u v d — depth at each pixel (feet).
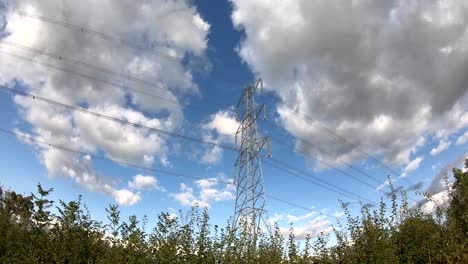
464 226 55.83
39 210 41.65
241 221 48.39
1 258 39.45
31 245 40.55
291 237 48.19
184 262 40.88
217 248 43.60
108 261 39.24
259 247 47.29
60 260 39.04
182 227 42.78
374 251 47.55
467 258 49.06
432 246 52.90
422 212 61.11
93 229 42.86
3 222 43.19
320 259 49.08
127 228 41.73
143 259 39.78
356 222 51.75
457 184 61.21
